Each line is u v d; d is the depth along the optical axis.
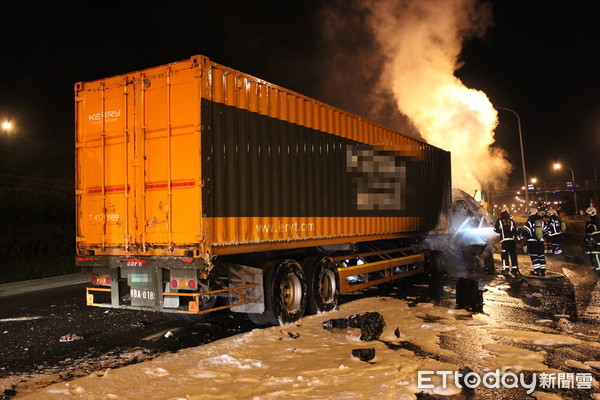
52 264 18.11
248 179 7.18
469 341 6.40
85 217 7.33
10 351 6.43
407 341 6.42
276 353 5.80
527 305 9.07
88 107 7.39
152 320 8.35
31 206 22.92
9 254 20.80
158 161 6.69
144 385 4.75
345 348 6.02
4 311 9.44
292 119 8.32
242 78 7.18
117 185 7.05
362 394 4.38
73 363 5.86
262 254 7.86
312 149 8.83
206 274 6.34
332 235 9.29
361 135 10.65
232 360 5.45
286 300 7.74
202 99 6.40
